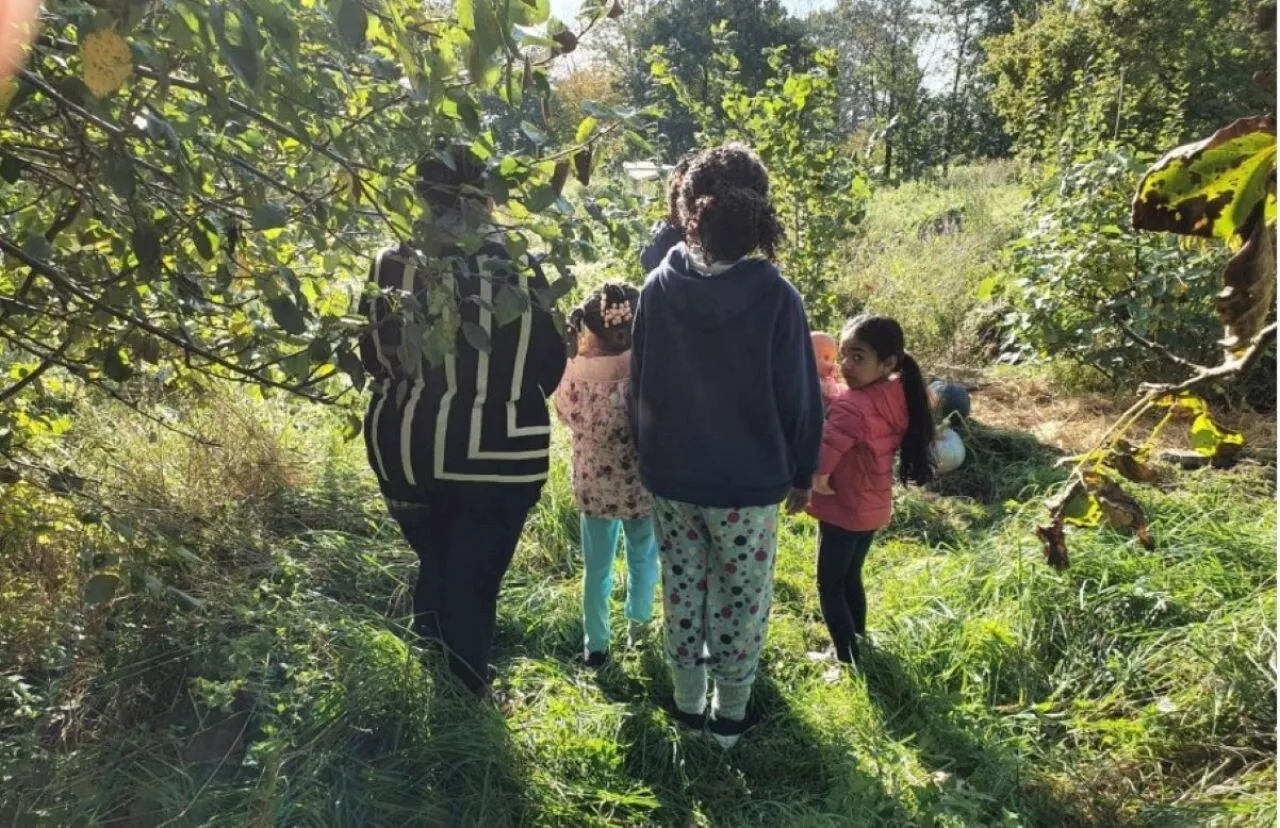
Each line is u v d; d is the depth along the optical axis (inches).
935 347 293.3
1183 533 154.6
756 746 113.3
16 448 100.8
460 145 70.1
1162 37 532.7
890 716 118.7
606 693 123.3
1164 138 312.3
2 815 84.0
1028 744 113.3
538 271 96.1
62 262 81.4
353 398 105.9
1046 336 237.9
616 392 116.6
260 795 87.0
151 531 105.3
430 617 115.7
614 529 122.7
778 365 98.0
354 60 63.8
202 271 81.0
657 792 106.2
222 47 49.4
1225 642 119.8
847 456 118.9
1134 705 118.7
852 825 97.3
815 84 226.5
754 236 97.0
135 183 62.0
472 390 97.2
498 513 103.4
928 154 1195.9
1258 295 36.0
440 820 93.9
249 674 104.3
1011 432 223.3
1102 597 136.1
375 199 72.0
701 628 109.7
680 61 1437.0
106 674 103.5
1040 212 263.0
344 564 140.5
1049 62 623.8
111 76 48.2
